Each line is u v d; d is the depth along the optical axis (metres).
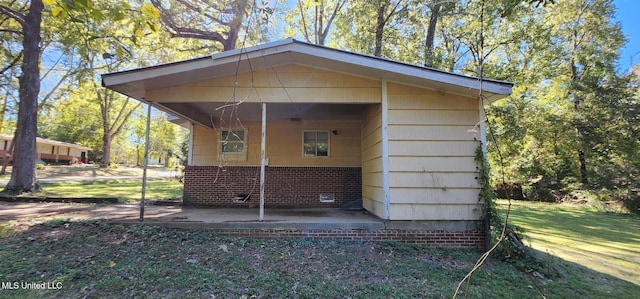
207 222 5.89
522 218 11.45
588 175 17.06
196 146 9.38
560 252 6.33
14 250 4.48
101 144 40.44
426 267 4.76
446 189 5.86
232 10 11.00
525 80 15.72
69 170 25.36
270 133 9.30
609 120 16.14
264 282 3.82
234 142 9.34
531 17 14.39
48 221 5.81
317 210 8.16
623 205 14.12
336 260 4.80
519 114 16.06
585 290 4.25
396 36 14.36
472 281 4.29
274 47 5.59
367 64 5.62
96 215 6.70
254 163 9.22
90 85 16.64
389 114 6.04
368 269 4.51
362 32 14.42
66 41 9.52
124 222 5.88
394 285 3.99
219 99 6.13
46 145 34.75
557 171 18.50
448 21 14.58
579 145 16.86
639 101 15.71
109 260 4.28
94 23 7.46
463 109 6.04
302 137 9.27
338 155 9.19
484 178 5.81
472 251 5.63
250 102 6.23
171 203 9.36
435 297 3.69
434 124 6.00
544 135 17.80
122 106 30.89
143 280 3.75
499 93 5.50
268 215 6.99
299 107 7.63
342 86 6.18
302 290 3.65
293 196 9.04
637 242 7.46
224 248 5.00
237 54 5.64
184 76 5.82
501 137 15.17
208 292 3.53
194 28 14.16
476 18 12.52
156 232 5.53
